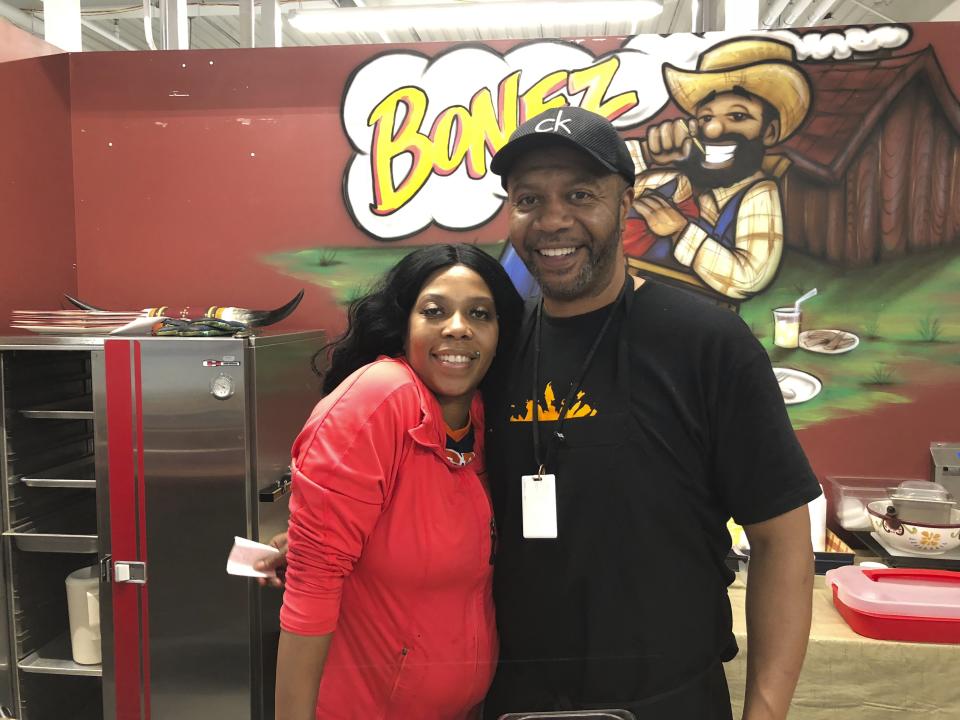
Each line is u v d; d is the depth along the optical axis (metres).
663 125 2.34
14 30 2.21
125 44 4.34
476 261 1.07
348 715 1.01
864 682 1.64
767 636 1.00
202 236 2.52
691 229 2.35
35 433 2.17
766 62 2.28
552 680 1.00
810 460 2.38
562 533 0.99
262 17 2.79
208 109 2.48
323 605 0.98
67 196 2.49
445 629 1.01
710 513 1.02
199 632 1.93
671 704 0.98
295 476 1.02
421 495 1.00
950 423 2.31
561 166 0.95
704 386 0.98
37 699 2.15
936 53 2.23
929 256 2.28
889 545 2.08
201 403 1.90
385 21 2.50
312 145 2.46
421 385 1.04
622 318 1.03
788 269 2.33
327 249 2.49
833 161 2.29
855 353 2.33
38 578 2.19
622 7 2.42
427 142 2.42
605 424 0.99
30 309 2.27
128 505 1.94
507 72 2.38
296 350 2.17
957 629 1.61
